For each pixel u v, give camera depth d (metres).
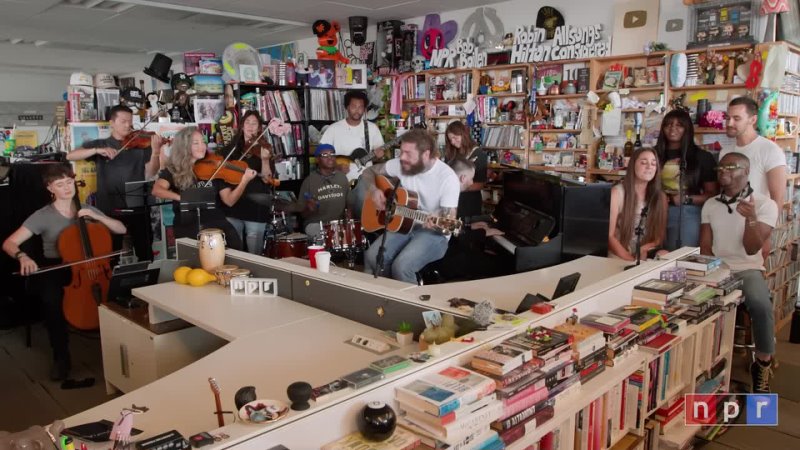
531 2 5.43
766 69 3.92
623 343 1.95
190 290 2.74
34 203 4.48
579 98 5.14
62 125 6.11
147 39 8.77
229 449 1.11
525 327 1.75
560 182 3.87
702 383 2.62
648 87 4.59
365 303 2.21
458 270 4.44
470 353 1.55
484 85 5.74
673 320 2.23
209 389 1.70
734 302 2.69
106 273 3.72
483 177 4.93
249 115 4.67
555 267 3.05
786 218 4.33
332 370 1.80
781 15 4.03
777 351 4.04
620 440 2.07
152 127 5.15
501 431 1.42
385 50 6.71
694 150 3.79
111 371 3.05
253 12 6.52
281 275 2.60
